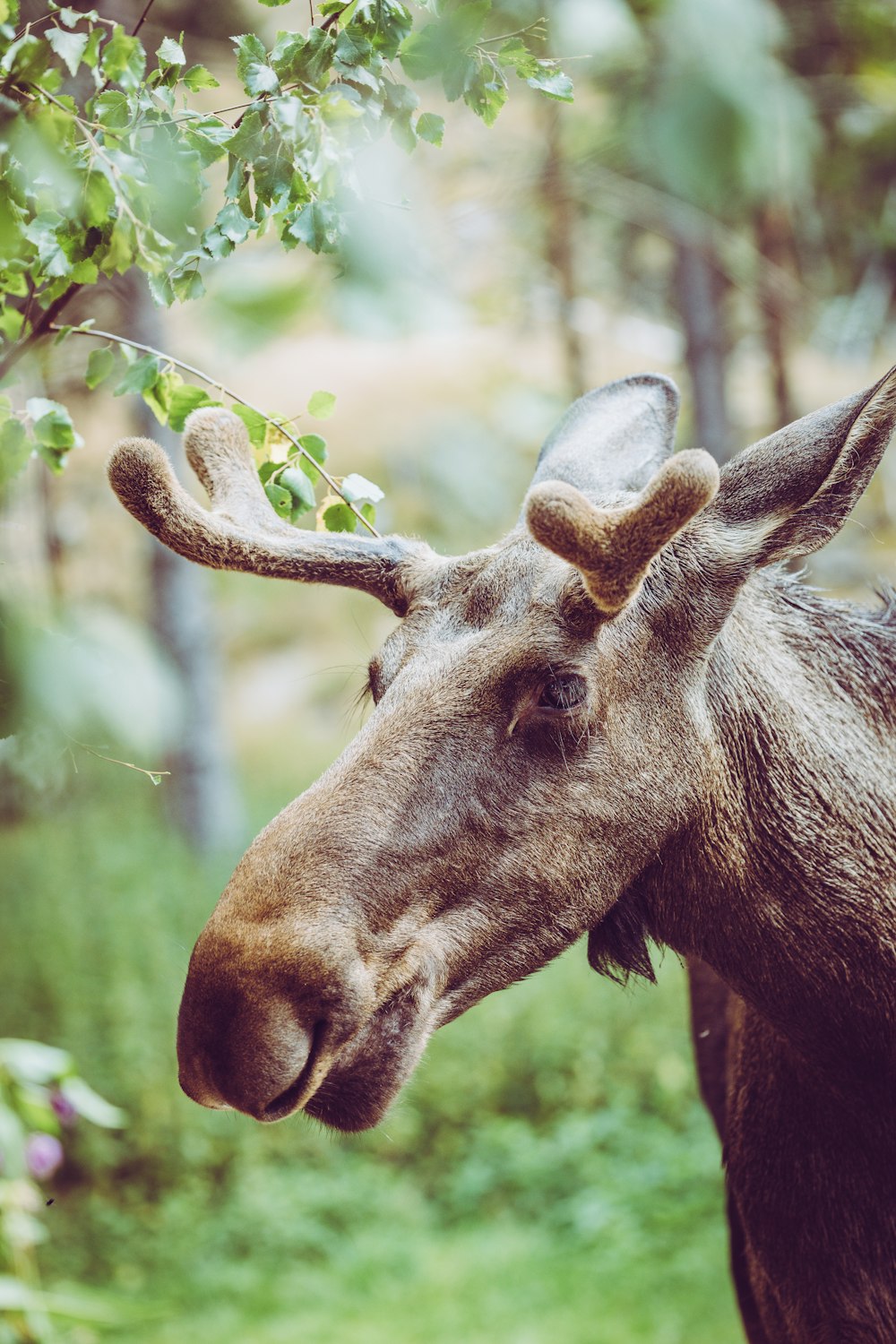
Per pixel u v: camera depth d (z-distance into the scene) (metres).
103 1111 3.93
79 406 5.41
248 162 2.30
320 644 18.09
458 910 2.22
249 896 2.10
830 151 5.85
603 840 2.30
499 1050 8.57
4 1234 4.01
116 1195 8.09
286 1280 7.17
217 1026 2.04
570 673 2.25
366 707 2.88
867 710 2.61
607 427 2.92
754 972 2.49
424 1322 6.58
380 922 2.14
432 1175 8.08
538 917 2.27
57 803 13.15
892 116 5.60
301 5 4.42
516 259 8.95
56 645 1.60
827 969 2.46
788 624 2.65
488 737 2.24
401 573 2.44
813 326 7.79
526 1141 7.91
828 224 7.52
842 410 2.38
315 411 2.83
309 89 2.36
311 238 2.23
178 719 1.63
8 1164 3.74
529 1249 7.15
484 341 12.55
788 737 2.48
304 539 2.43
